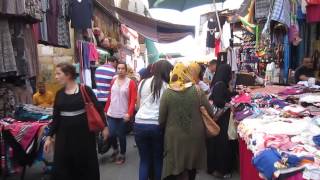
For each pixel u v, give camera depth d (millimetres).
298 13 6891
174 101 4508
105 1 15578
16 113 5980
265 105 5352
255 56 9695
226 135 5973
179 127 4500
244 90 7078
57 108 4719
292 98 5426
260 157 2801
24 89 6984
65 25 8828
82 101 4660
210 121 4598
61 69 4645
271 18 6387
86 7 9945
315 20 6637
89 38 11617
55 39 8227
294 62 8031
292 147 2887
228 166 6039
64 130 4676
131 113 6809
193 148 4520
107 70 8008
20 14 5887
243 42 10898
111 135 7012
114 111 6957
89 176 4770
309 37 7824
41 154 5469
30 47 6855
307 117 4215
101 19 15000
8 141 5363
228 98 6066
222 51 10680
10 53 5980
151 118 4773
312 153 2707
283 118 4234
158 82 4816
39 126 5406
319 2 6516
